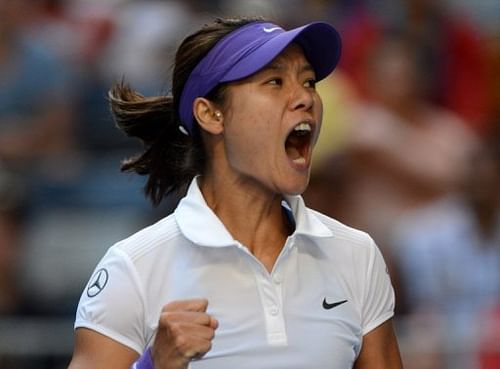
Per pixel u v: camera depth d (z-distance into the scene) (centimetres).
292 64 1262
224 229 1264
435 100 3212
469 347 2352
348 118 2923
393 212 2866
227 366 1227
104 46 3145
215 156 1300
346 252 1309
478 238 2581
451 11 3366
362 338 1307
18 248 2677
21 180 2798
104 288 1259
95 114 2994
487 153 2602
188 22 3142
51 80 3022
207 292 1245
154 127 1357
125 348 1249
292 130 1248
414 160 2964
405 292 2631
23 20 3155
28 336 2356
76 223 2767
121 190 2817
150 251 1271
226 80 1255
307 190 2772
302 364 1237
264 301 1243
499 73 3309
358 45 3155
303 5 3175
